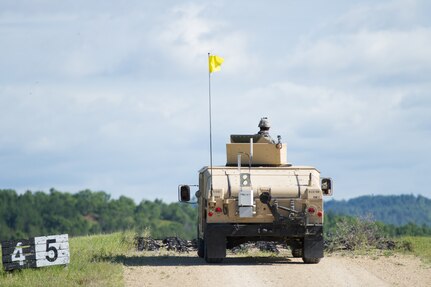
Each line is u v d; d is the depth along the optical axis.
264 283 34.03
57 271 36.75
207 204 39.50
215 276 35.72
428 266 39.00
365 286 33.53
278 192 39.47
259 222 39.53
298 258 42.81
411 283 34.31
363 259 41.97
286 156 42.44
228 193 39.41
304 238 39.72
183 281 34.50
